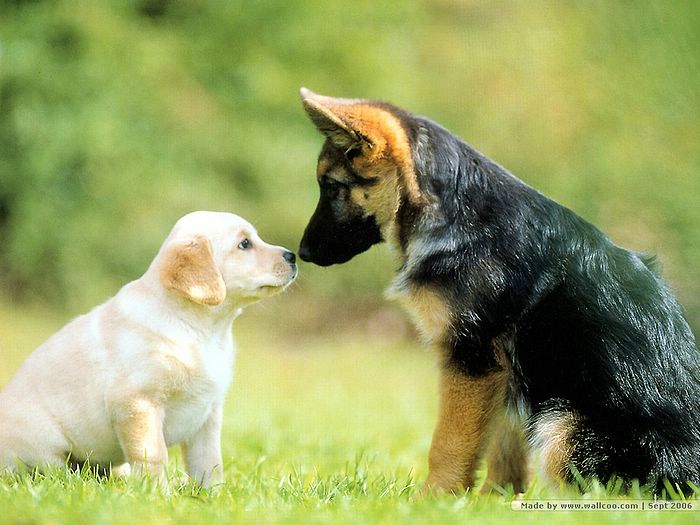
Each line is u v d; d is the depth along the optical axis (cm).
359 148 900
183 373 841
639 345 828
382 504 759
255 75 2766
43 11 2566
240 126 2756
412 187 888
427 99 2898
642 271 868
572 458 827
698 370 834
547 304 845
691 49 2259
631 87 2384
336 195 933
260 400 1702
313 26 2819
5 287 2616
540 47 2825
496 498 835
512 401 865
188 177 2678
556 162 2678
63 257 2580
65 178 2580
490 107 2853
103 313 867
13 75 2523
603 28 2506
